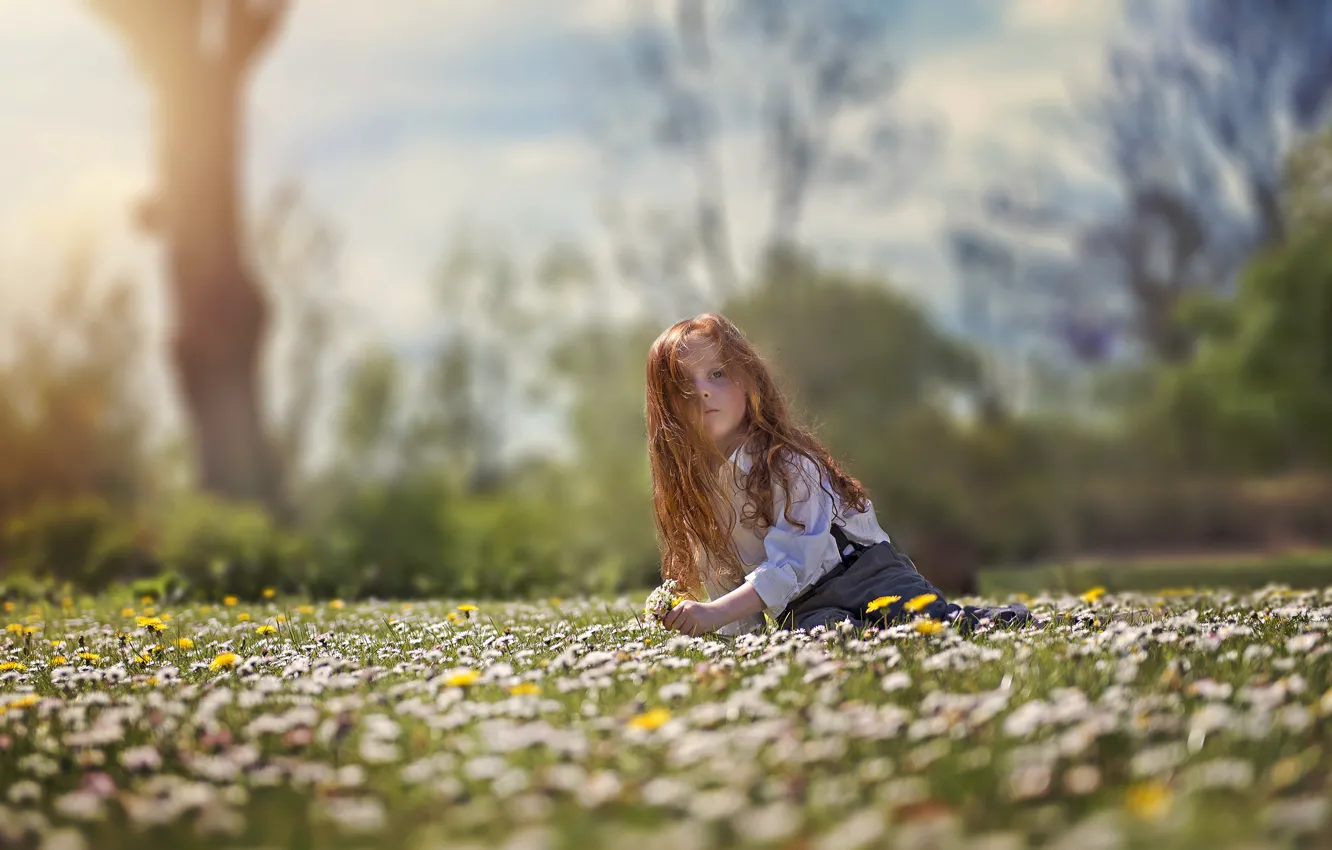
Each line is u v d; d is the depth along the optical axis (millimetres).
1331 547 16312
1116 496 17594
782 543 3939
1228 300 18297
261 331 20422
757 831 1873
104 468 18344
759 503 4012
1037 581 8648
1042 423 19391
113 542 8891
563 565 9227
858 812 2033
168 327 20031
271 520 9758
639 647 3746
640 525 12344
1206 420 18328
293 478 25516
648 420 4344
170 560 8625
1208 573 8547
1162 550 16656
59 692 3605
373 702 3037
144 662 4113
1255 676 2945
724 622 3783
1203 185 25750
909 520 15156
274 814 2195
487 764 2314
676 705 2877
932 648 3424
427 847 1973
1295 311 16969
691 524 4207
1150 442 18578
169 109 19719
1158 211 25484
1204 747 2309
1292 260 17266
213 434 19859
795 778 2188
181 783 2439
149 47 19406
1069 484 17812
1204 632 3541
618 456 15156
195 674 3781
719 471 4152
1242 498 17594
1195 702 2715
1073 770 2186
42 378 18047
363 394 25469
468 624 5004
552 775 2244
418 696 3088
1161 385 19219
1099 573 8695
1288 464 18234
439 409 25812
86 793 2346
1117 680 2916
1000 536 15680
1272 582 7781
